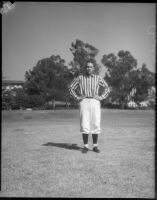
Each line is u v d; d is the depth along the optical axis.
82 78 5.75
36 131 8.54
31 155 5.55
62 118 11.80
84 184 4.01
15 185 3.96
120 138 7.24
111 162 5.00
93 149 5.88
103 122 10.62
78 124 10.27
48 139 7.27
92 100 5.72
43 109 13.84
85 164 4.95
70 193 3.68
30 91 13.88
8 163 4.95
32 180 4.17
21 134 8.05
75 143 6.77
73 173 4.45
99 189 3.82
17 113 12.50
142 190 3.76
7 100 13.47
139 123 10.20
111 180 4.11
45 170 4.61
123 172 4.46
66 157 5.39
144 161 5.00
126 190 3.76
